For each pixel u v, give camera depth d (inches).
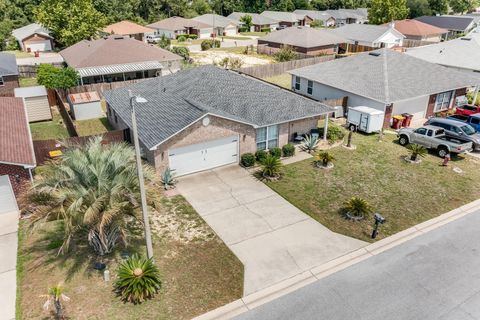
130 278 530.3
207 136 891.4
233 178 895.7
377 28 2623.0
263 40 2679.6
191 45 2945.4
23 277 577.9
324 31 2640.3
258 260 624.7
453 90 1373.0
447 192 853.8
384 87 1251.2
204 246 655.8
